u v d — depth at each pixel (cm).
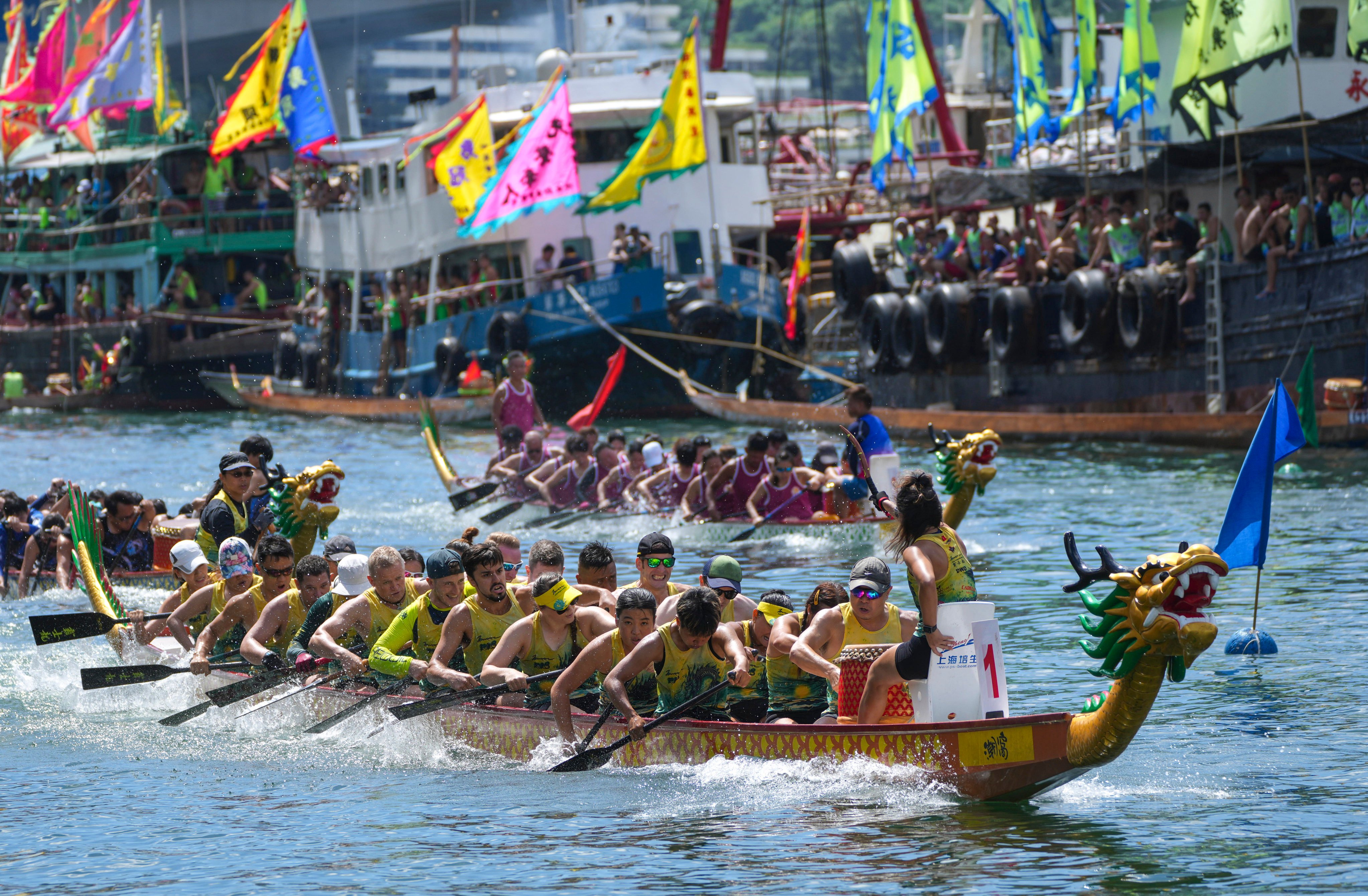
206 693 3206
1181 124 9625
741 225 11456
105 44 14088
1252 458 3581
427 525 6494
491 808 2584
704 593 2702
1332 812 2412
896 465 5528
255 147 14550
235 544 3494
